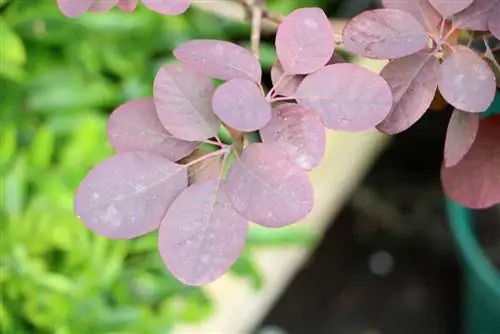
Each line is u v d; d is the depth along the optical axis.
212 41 0.65
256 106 0.62
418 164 1.77
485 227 1.40
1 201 1.18
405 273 1.66
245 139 0.64
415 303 1.62
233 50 0.64
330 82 0.63
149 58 1.43
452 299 1.62
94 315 1.15
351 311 1.63
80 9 0.65
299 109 0.63
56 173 1.21
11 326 1.15
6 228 1.17
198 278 0.61
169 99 0.63
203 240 0.61
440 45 0.65
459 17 0.65
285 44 0.65
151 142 0.64
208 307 1.22
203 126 0.63
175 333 1.22
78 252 1.17
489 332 1.35
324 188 1.37
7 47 1.09
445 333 1.59
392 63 0.65
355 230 1.71
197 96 0.63
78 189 0.62
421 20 0.66
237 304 1.26
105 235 0.61
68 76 1.35
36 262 1.17
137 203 0.62
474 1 0.66
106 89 1.35
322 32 0.64
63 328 1.13
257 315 1.30
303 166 0.62
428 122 1.71
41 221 1.16
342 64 0.64
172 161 0.63
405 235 1.70
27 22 1.31
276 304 1.63
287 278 1.34
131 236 0.61
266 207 0.61
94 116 1.32
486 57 0.66
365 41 0.64
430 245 1.68
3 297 1.16
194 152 0.64
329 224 1.64
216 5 0.87
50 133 1.24
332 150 1.40
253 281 1.23
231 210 0.61
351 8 1.54
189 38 1.42
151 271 1.24
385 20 0.65
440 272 1.65
